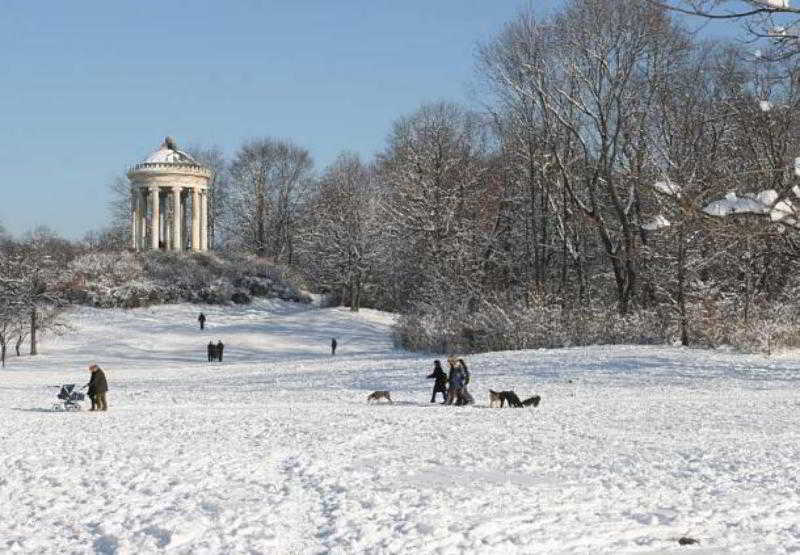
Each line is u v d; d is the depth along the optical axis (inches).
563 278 2267.5
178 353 2573.8
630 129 1972.2
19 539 417.4
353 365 1877.5
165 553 385.1
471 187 2822.3
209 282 3408.0
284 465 609.6
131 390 1489.9
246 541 401.1
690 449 665.0
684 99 1909.4
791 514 438.0
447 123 2878.9
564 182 2091.5
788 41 435.5
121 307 3198.8
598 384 1269.7
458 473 561.3
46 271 2758.4
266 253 4215.1
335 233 3383.4
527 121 2165.4
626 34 1948.8
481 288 2406.5
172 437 773.3
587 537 392.5
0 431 842.2
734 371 1369.3
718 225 388.2
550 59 2090.3
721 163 1647.4
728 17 426.0
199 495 508.4
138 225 3735.2
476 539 390.6
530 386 1268.5
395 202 2920.8
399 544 382.9
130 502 494.9
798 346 1646.2
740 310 1763.0
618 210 1882.4
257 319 3171.8
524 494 488.4
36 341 2684.5
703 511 443.2
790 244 1232.2
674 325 1791.3
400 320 2436.0
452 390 1075.9
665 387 1221.1
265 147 4239.7
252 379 1674.5
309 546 390.6
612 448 673.0
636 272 2058.3
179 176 3698.3
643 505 461.1
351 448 680.4
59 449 707.4
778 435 749.9
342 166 3462.1
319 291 3951.8
